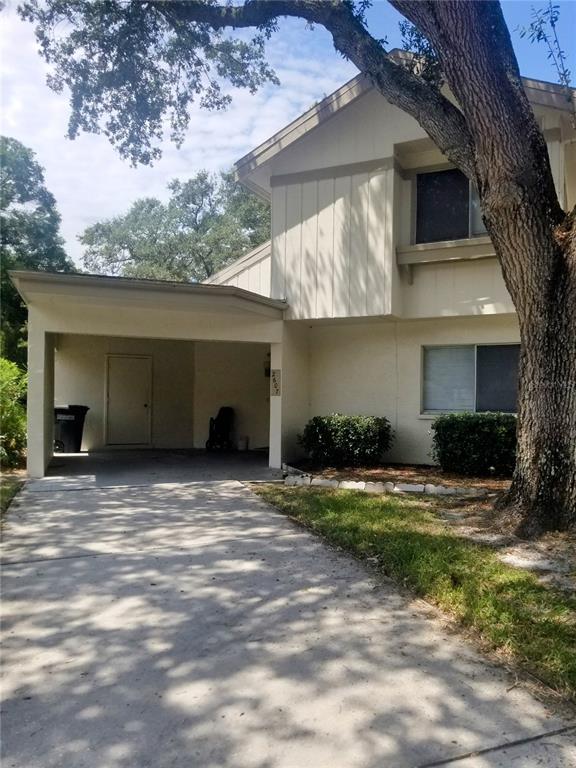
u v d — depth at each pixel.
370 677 3.12
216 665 3.23
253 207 34.53
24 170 24.23
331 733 2.62
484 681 3.09
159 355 14.16
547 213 5.70
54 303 8.95
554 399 5.68
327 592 4.35
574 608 3.93
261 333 10.17
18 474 9.50
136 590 4.37
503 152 5.59
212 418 14.02
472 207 9.30
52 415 11.23
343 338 11.00
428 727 2.67
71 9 8.54
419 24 5.90
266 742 2.56
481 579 4.44
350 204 9.77
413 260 9.48
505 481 8.55
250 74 9.73
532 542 5.42
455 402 10.02
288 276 10.29
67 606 4.06
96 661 3.27
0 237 23.84
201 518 6.64
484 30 5.51
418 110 6.30
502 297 9.11
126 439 13.88
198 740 2.57
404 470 9.65
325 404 11.17
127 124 9.69
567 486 5.61
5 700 2.88
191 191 36.50
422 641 3.55
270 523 6.42
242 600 4.18
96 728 2.65
